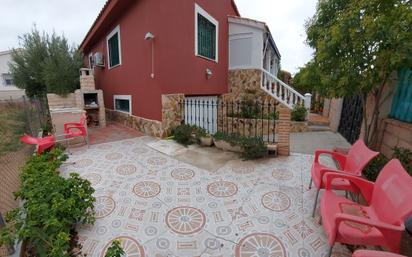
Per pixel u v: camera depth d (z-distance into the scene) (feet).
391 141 11.66
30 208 6.24
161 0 16.93
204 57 23.02
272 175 11.73
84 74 23.73
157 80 18.11
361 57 9.89
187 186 10.54
